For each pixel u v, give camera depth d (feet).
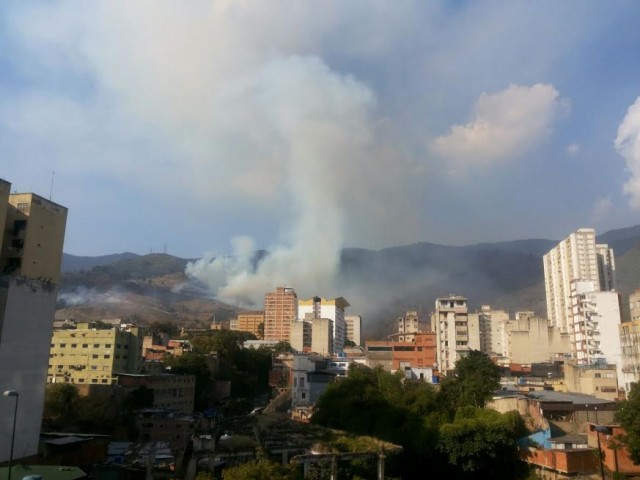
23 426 187.62
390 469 178.09
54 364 330.54
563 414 227.61
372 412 198.39
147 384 316.40
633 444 163.43
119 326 446.19
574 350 393.70
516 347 451.94
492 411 194.49
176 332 640.58
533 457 187.83
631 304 343.26
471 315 428.56
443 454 184.44
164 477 158.30
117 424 272.10
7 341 184.55
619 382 328.08
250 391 465.06
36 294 200.03
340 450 147.43
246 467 107.65
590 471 174.19
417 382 230.27
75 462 193.16
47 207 209.26
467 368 230.07
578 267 528.63
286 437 148.66
